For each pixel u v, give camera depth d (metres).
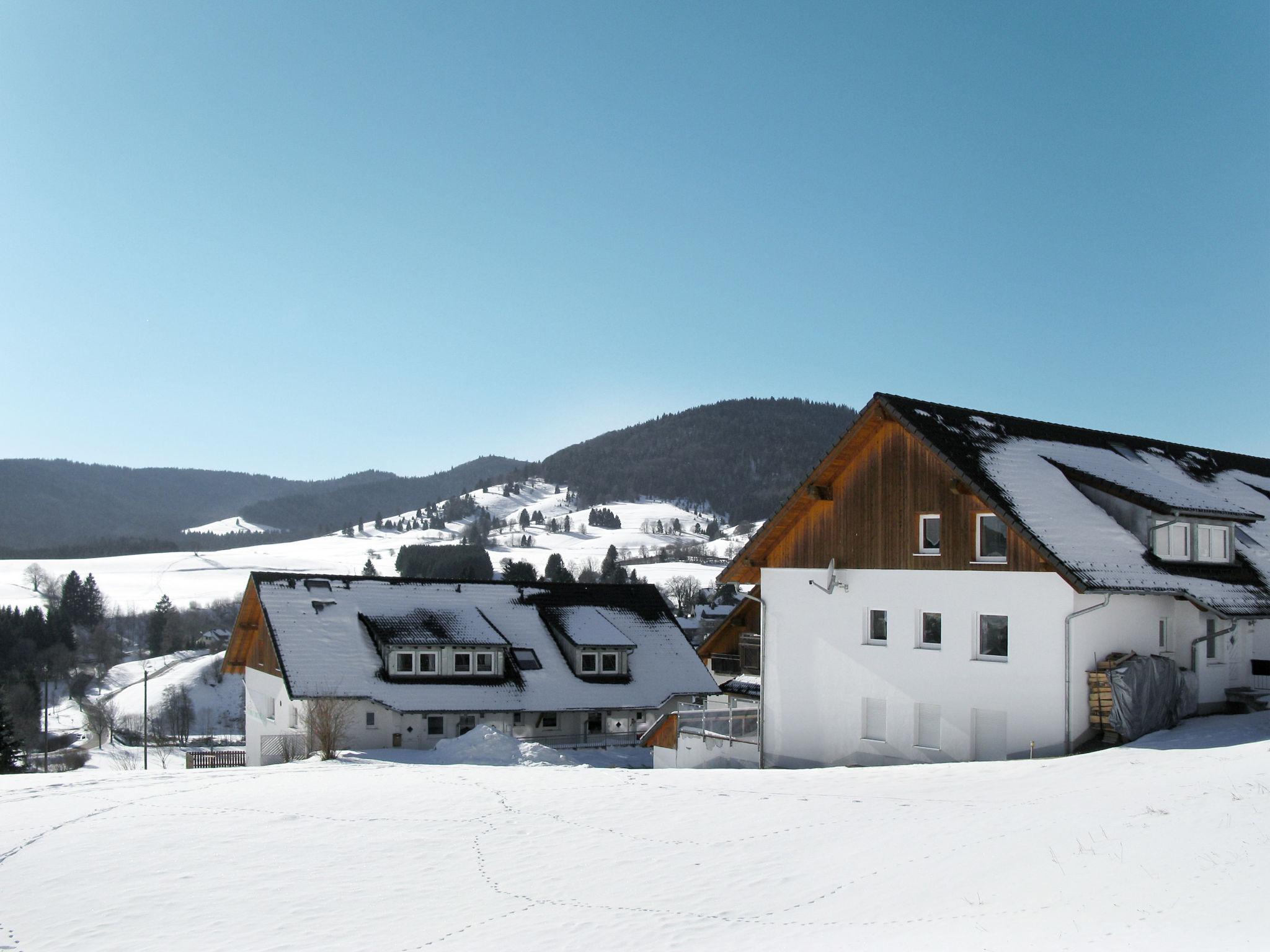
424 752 38.69
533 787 22.59
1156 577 25.17
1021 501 25.17
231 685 108.56
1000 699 24.77
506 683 46.03
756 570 31.98
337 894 14.10
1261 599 27.08
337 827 18.17
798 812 18.69
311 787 23.36
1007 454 27.56
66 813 19.86
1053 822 15.77
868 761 27.50
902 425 27.22
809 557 29.56
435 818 18.98
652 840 16.98
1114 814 15.66
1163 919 10.68
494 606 50.88
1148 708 23.88
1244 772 17.48
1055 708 23.73
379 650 44.78
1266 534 31.16
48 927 12.78
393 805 20.31
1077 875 12.82
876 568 27.75
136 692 105.38
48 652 122.38
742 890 13.98
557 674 47.84
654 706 47.75
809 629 29.36
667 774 25.27
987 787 19.89
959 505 26.00
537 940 12.08
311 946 12.00
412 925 12.77
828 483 29.09
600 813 19.20
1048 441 29.97
